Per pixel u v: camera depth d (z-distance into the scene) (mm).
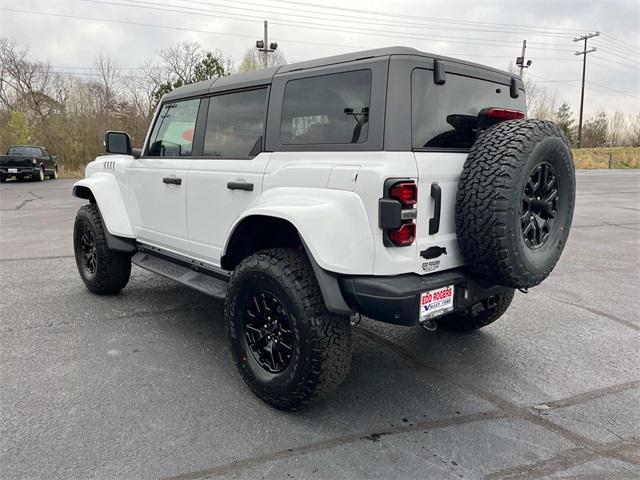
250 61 37312
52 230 9047
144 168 4199
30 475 2266
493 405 2977
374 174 2391
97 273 4797
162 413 2820
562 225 2895
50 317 4375
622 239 8531
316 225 2516
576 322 4430
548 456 2467
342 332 2629
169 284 5473
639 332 4191
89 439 2551
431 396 3080
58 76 38219
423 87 2621
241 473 2303
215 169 3418
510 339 4027
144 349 3717
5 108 35906
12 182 21812
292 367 2680
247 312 2963
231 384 3191
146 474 2287
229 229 3342
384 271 2445
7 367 3375
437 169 2566
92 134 31562
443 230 2662
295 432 2656
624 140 61406
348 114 2643
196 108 3764
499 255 2494
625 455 2480
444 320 4094
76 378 3230
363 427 2717
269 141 3084
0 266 6242
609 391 3156
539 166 2633
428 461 2416
